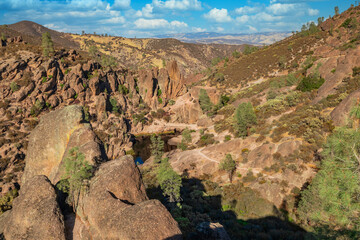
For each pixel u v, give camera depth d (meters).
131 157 22.47
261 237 26.70
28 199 19.20
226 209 35.59
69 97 100.00
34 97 91.19
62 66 104.00
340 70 65.69
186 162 58.75
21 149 75.62
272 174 42.88
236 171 48.62
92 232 18.12
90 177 21.42
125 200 19.45
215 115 100.12
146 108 117.75
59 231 17.70
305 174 38.81
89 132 31.53
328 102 54.62
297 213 32.44
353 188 14.98
